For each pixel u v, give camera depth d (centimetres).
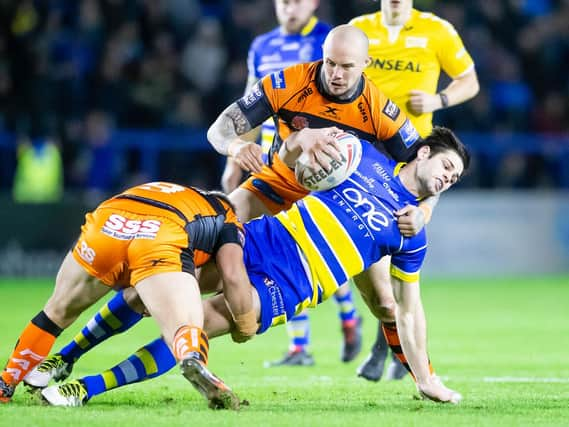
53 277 5166
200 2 6209
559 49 6294
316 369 2555
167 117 5406
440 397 1855
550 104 6016
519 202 5706
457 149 1861
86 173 5212
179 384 2106
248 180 2219
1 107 5319
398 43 2512
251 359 2745
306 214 1798
